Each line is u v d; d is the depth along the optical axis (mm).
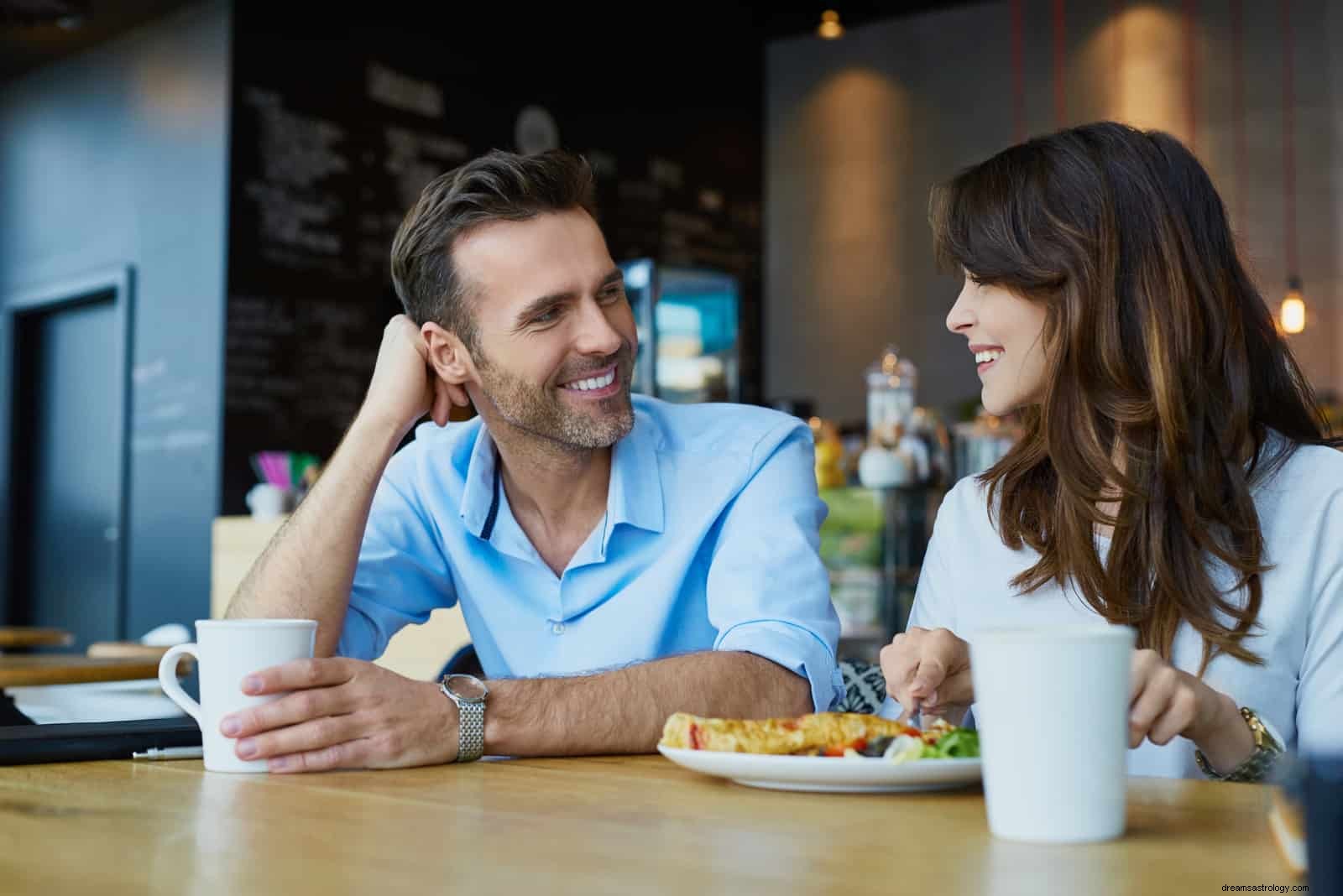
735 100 7613
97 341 5848
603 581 1489
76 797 873
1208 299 1351
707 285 3445
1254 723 1030
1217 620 1322
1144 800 835
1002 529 1438
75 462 5914
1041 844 687
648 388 3225
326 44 5523
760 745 895
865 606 3297
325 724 1013
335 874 616
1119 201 1357
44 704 1936
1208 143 6723
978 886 585
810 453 1556
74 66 5906
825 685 1295
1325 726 1262
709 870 621
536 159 1431
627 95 6922
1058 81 7086
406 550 1589
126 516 5477
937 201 1473
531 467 1479
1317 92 6508
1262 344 1401
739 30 7648
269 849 680
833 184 7652
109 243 5668
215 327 5148
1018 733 695
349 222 5586
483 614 1548
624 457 1487
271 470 4641
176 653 1062
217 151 5207
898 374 3426
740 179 7625
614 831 734
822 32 7469
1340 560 1302
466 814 792
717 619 1393
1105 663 693
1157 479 1333
